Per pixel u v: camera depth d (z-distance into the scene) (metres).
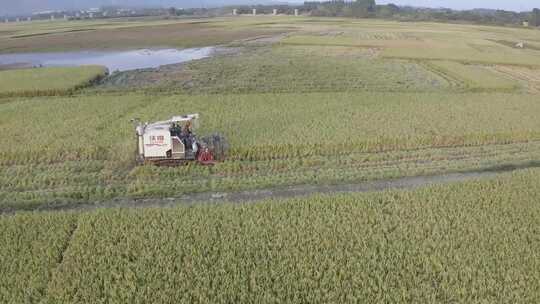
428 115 28.91
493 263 13.04
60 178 19.59
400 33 96.94
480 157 23.19
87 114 28.45
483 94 36.31
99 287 11.98
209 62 55.69
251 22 139.12
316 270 12.46
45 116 27.94
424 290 11.86
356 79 44.06
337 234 14.54
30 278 12.20
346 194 17.69
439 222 15.33
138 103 31.70
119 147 22.28
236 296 11.66
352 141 23.39
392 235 14.55
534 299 11.61
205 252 13.41
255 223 15.25
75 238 14.27
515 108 31.34
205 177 20.30
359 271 12.52
